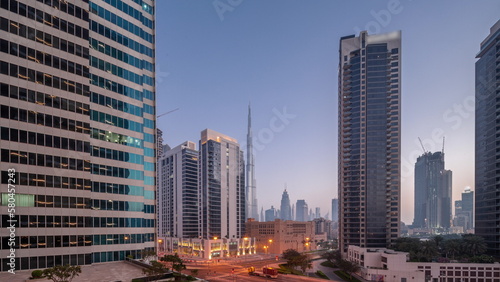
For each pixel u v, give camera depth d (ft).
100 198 230.07
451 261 374.63
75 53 216.74
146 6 289.33
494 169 473.26
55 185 199.93
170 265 333.62
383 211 527.81
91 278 185.37
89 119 222.07
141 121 268.82
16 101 186.29
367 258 393.29
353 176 553.64
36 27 197.98
